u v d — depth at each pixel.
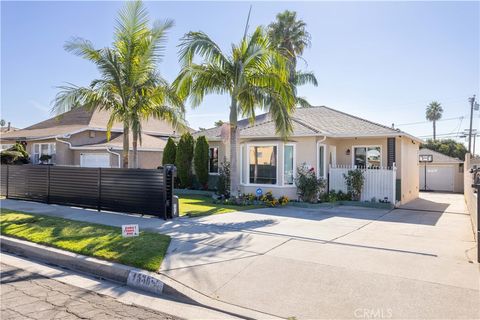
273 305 4.16
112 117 12.83
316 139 13.91
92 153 20.44
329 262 5.55
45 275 5.55
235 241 6.94
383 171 13.41
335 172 14.55
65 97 11.66
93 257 5.91
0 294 4.68
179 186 17.89
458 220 10.07
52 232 7.62
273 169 14.28
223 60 11.85
